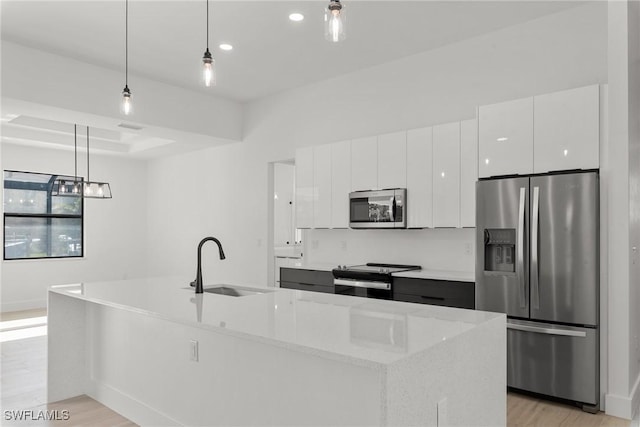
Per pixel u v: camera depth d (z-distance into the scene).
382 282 4.31
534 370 3.31
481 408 2.01
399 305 2.47
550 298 3.24
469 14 3.84
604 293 3.11
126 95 3.25
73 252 7.65
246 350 2.20
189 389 2.55
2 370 4.04
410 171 4.41
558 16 3.82
